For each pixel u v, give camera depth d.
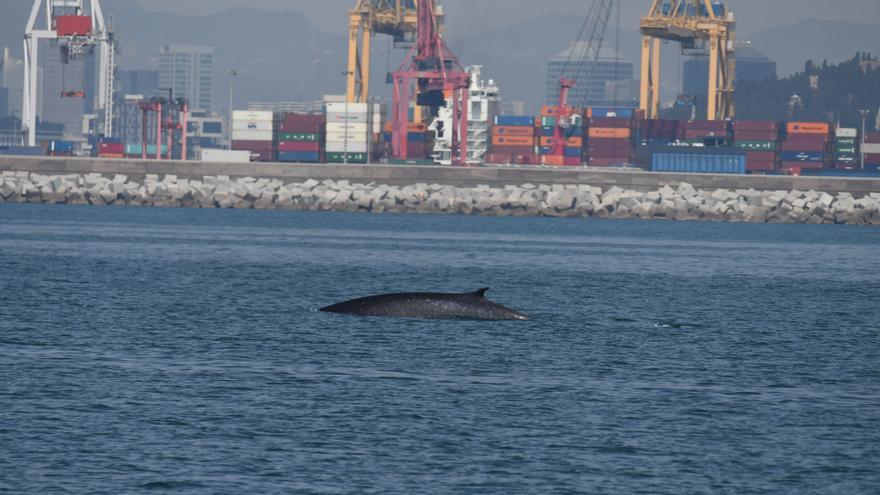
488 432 97.50
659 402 111.12
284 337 145.75
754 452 93.50
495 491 82.38
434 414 103.31
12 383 111.06
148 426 96.31
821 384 123.50
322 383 115.75
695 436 98.00
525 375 123.12
